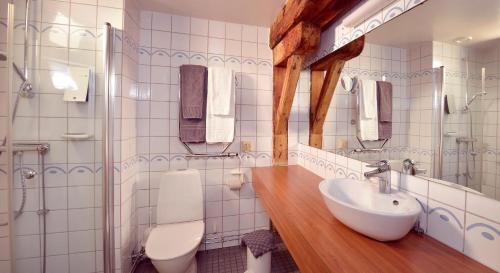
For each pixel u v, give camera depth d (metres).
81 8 1.41
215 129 1.79
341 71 1.47
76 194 1.45
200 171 1.92
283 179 1.61
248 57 1.97
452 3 0.77
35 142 1.38
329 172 1.58
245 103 1.98
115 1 1.45
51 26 1.38
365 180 1.12
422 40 0.89
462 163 0.75
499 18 0.65
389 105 1.09
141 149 1.80
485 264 0.66
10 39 1.23
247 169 2.01
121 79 1.46
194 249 1.40
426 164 0.89
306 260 0.80
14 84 1.32
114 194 1.47
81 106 1.43
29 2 1.32
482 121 0.69
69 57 1.40
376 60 1.14
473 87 0.72
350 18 1.23
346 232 0.86
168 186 1.73
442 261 0.68
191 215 1.75
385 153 1.12
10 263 1.28
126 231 1.58
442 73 0.82
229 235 2.01
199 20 1.86
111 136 1.39
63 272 1.46
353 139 1.38
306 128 2.04
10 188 1.26
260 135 2.03
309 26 1.38
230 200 2.00
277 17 1.76
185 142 1.80
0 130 1.32
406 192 0.94
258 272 1.55
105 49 1.33
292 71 1.60
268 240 1.61
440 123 0.84
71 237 1.46
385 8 1.02
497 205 0.64
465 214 0.71
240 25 1.95
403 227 0.71
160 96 1.81
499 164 0.64
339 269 0.64
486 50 0.68
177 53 1.83
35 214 1.40
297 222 0.94
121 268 1.50
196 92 1.74
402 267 0.65
